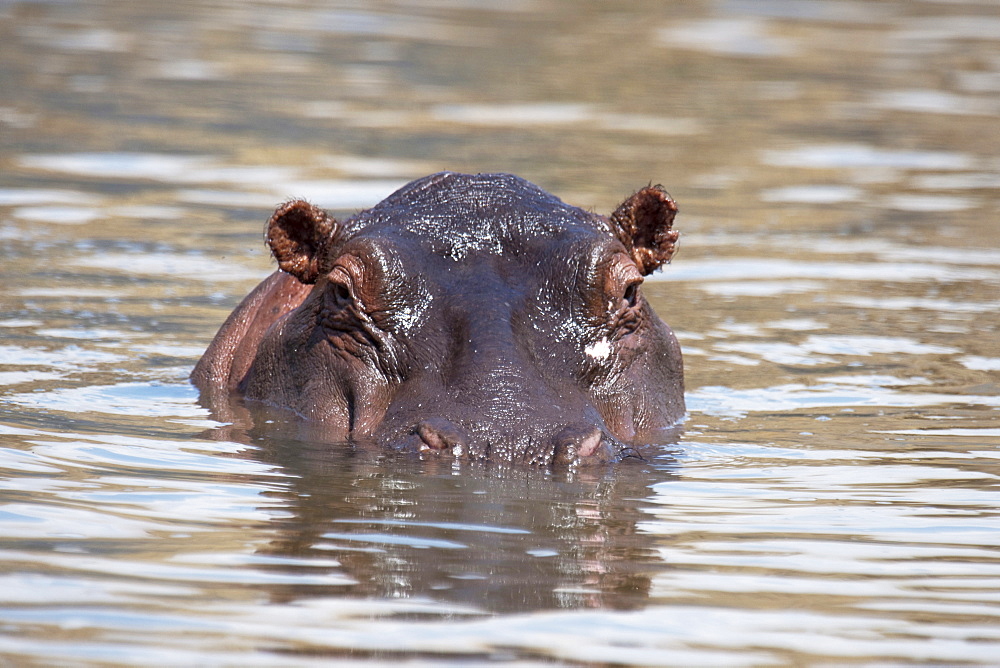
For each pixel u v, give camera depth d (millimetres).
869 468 19438
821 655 12258
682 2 106625
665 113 65938
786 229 43375
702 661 12000
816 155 57219
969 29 98750
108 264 35031
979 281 36344
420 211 21719
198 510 16031
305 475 17734
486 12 99188
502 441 18406
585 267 20531
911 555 15258
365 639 12180
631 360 21109
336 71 72750
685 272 37094
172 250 37188
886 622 13141
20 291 31500
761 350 28594
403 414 19250
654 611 13141
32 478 17234
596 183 48625
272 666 11586
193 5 95312
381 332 20328
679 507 16891
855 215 45906
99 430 20266
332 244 21969
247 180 47375
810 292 34844
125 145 52188
